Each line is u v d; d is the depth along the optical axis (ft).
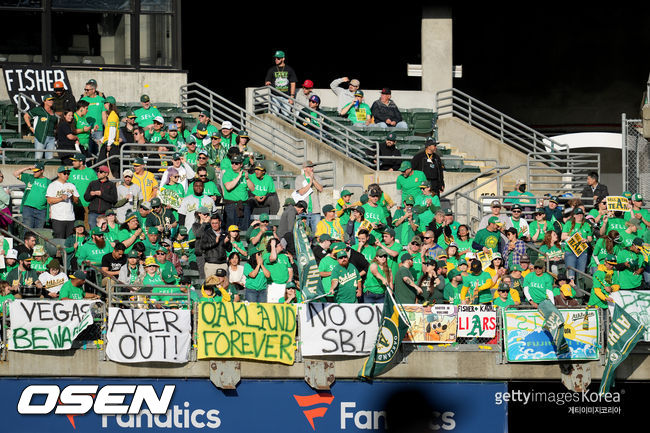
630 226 276.00
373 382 241.35
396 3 427.33
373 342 237.86
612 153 416.67
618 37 418.72
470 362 241.76
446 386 242.37
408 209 269.85
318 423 240.12
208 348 235.40
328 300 240.94
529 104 420.77
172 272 246.68
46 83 346.13
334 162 306.55
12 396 234.99
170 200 272.92
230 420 238.48
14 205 296.71
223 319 236.22
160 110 339.36
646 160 309.63
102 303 234.99
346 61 428.97
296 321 238.27
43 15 349.00
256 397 239.09
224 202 278.05
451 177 319.68
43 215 279.08
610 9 418.31
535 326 241.76
